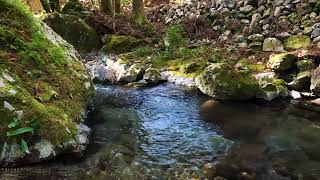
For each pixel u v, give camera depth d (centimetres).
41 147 196
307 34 446
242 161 222
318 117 295
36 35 261
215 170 210
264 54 426
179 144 246
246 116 300
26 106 201
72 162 207
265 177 203
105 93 365
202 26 560
